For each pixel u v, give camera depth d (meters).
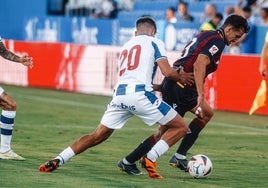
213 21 43.62
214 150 29.19
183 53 24.16
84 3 66.88
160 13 60.47
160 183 22.11
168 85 24.30
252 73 41.12
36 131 33.03
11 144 29.14
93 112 40.47
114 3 63.50
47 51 52.78
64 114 39.38
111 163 25.50
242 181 23.00
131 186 21.42
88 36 59.97
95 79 49.66
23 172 23.23
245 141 31.80
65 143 29.75
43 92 50.22
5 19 69.00
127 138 31.67
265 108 40.91
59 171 23.61
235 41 23.56
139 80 22.48
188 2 58.97
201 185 22.06
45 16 64.44
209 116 24.70
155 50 22.64
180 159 24.59
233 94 42.09
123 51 22.89
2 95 25.20
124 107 22.61
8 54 25.20
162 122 22.64
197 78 22.95
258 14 53.72
